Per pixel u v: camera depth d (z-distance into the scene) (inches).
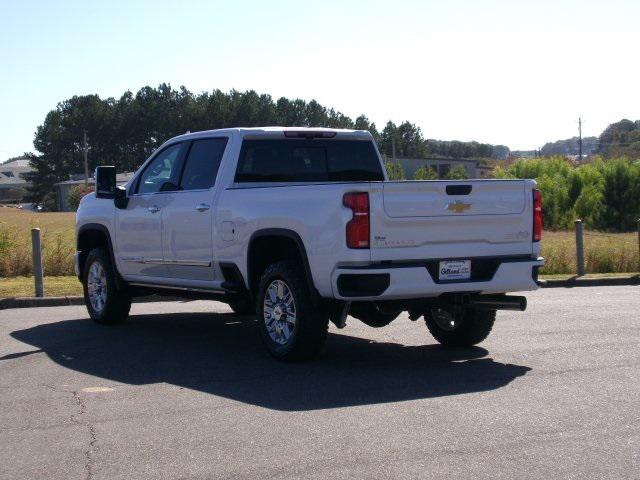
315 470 197.5
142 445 220.1
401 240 296.7
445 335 354.3
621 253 742.5
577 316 435.5
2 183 6722.4
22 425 241.1
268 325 328.5
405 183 296.4
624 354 329.1
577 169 1667.1
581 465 197.9
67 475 199.0
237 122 4682.6
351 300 297.0
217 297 364.5
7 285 578.9
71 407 260.4
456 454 207.2
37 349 358.6
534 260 320.2
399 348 355.9
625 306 476.7
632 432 223.5
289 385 285.0
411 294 297.6
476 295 322.7
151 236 388.8
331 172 375.2
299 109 5022.1
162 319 450.3
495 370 304.3
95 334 398.6
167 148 394.9
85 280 440.1
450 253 305.3
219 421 241.3
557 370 302.0
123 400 268.2
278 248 335.6
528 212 320.2
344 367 314.5
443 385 281.3
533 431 225.3
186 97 4781.0
